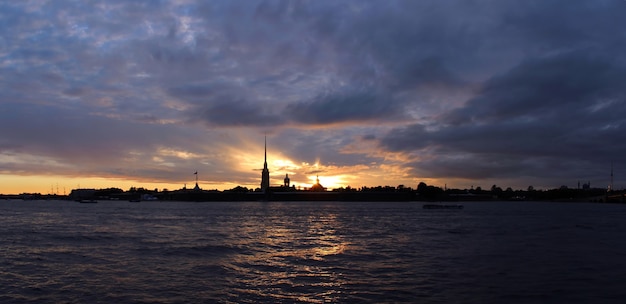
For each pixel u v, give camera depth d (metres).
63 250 57.94
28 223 121.38
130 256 52.22
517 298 31.66
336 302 30.78
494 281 37.12
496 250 57.75
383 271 42.03
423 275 39.88
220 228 102.44
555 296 32.19
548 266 44.56
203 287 35.38
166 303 30.80
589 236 79.19
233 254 54.28
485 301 30.88
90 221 131.62
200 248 60.28
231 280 37.97
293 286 35.62
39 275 40.34
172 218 151.62
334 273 41.00
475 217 162.75
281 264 46.38
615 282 36.75
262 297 32.22
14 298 32.34
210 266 45.03
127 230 94.56
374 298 31.77
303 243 67.69
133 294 33.25
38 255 53.06
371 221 135.25
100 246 62.66
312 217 164.50
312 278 38.75
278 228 102.94
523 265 45.16
